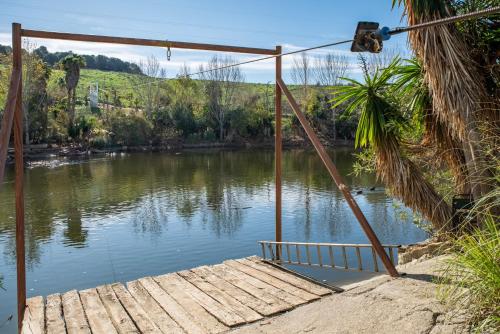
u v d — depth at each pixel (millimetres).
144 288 4906
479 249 2525
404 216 7820
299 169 26922
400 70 5379
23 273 4586
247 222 13797
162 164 30266
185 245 11500
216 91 47625
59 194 19094
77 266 10023
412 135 5879
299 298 4406
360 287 4020
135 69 75250
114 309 4348
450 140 5281
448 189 5492
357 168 6848
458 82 4348
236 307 4250
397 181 5180
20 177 4629
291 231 12602
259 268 5500
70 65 41875
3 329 6812
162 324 3955
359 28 2455
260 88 61562
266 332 3490
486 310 2500
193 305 4363
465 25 5004
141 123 41969
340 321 3363
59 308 4414
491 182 4117
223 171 26547
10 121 4234
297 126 47031
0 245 11766
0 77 35500
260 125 47938
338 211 14875
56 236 12562
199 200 17609
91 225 13773
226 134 47406
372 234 4453
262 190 19688
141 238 12227
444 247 4301
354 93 5371
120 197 18391
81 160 32719
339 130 45781
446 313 2877
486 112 4574
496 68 5027
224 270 5469
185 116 45562
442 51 4469
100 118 43594
